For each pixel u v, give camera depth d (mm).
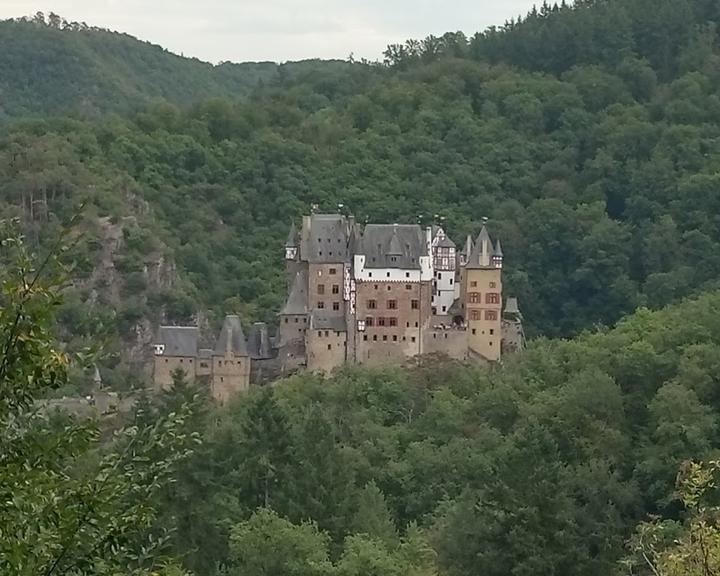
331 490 149500
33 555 44781
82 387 137875
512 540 119625
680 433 167375
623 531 141250
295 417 199125
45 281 46344
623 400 185625
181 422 49469
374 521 148625
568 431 175750
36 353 45469
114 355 53062
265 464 154875
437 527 150875
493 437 189000
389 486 184000
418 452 190750
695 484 68188
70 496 46219
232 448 159250
